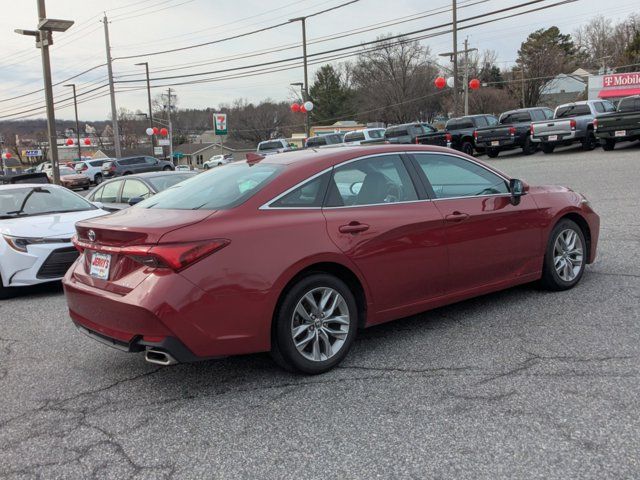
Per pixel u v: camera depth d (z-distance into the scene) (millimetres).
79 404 3721
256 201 3834
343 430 3180
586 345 4141
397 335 4645
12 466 2982
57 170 18031
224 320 3527
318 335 3941
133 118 109750
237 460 2941
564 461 2744
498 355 4082
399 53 71750
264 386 3836
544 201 5301
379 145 4652
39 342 5078
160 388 3914
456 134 25266
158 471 2879
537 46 74188
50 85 17641
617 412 3168
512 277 5082
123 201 9781
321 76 90875
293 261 3725
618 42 88312
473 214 4699
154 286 3408
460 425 3146
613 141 20234
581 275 5672
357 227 4059
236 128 104125
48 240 6844
